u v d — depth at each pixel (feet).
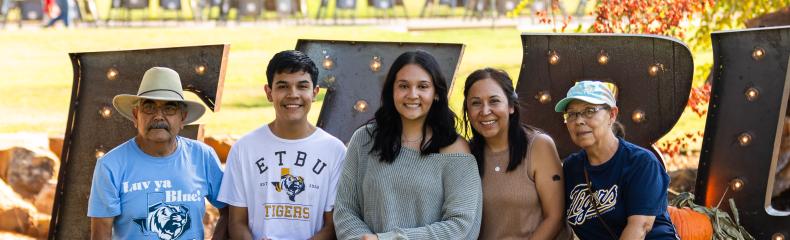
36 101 36.29
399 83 12.80
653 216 12.60
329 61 16.15
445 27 54.75
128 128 15.69
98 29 54.95
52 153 23.45
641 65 15.23
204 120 31.94
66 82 40.19
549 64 15.69
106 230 13.14
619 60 15.35
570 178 13.25
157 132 13.19
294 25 56.18
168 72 13.56
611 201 12.74
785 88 14.46
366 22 58.18
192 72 15.58
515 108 13.29
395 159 12.80
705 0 23.72
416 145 12.94
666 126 15.16
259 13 59.36
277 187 13.55
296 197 13.53
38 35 51.55
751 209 14.84
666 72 15.07
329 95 16.10
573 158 13.30
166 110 13.32
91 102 15.83
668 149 24.07
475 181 12.82
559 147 15.58
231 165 13.75
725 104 15.06
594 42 15.43
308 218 13.55
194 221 13.48
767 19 24.62
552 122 15.64
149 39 51.11
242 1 59.41
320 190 13.58
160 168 13.33
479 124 13.10
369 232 12.81
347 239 12.84
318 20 58.80
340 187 13.23
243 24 57.57
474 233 12.80
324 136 13.79
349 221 12.96
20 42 49.26
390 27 55.31
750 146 14.82
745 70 14.83
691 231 14.49
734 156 14.97
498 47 47.21
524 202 13.14
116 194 13.10
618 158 12.76
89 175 15.78
